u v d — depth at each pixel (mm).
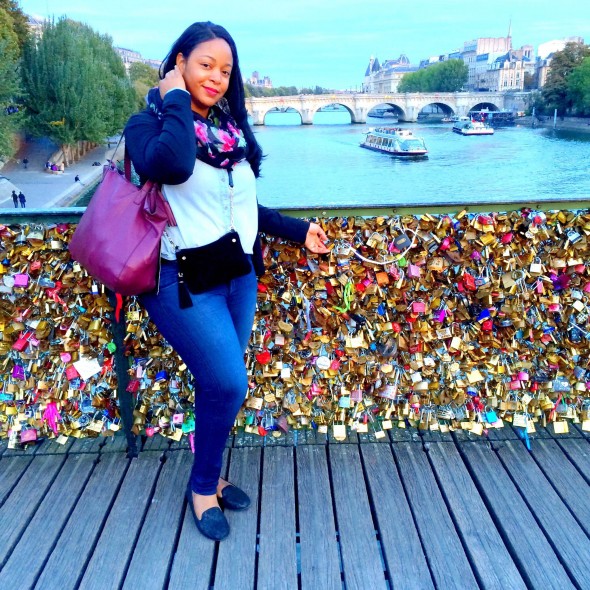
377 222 2602
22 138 48594
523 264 2713
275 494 2547
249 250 2135
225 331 2082
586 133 84062
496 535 2326
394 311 2777
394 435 2922
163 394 2793
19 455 2801
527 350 2855
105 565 2197
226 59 1969
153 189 1960
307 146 75062
